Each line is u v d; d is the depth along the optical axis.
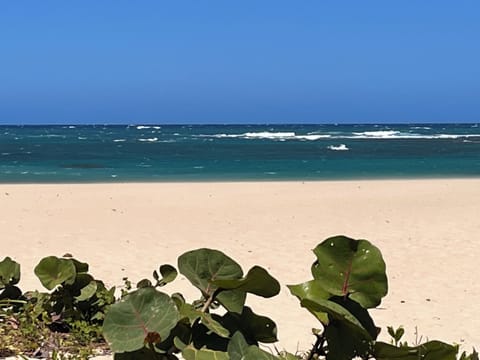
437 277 9.70
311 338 6.29
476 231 13.55
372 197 19.06
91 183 23.02
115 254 11.06
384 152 44.72
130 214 15.60
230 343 2.21
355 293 2.33
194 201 18.02
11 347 4.91
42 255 10.89
